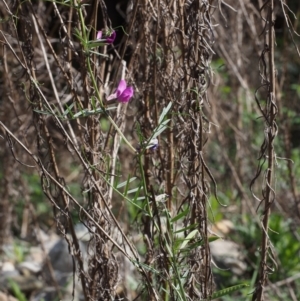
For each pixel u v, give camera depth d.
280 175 9.41
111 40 4.68
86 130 5.29
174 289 4.79
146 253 5.46
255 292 4.99
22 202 11.14
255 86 11.08
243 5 8.28
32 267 10.31
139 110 5.59
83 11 5.33
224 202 11.07
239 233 10.03
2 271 10.13
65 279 9.45
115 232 5.86
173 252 4.78
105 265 5.36
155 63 5.34
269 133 4.79
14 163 9.06
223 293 5.04
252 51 10.09
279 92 8.19
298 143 12.34
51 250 9.96
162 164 5.41
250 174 10.80
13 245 11.05
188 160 5.02
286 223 9.81
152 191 4.91
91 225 5.24
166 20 5.34
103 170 5.32
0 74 8.15
